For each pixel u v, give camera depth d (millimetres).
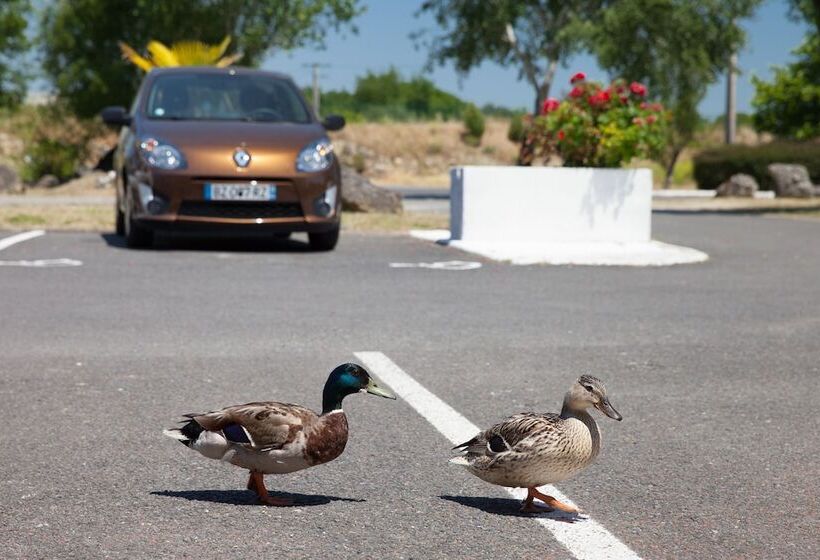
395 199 22562
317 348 8289
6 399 6535
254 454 4395
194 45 36094
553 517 4566
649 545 4238
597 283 12484
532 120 17547
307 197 14391
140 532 4285
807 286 12484
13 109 50844
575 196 16219
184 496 4770
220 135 14469
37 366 7465
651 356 8195
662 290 11945
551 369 7664
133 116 15516
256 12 49125
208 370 7434
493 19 40344
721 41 39344
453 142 75562
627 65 39250
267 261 13789
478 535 4320
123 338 8523
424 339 8750
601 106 16906
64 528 4324
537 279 12742
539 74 42094
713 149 51125
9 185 35094
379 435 5887
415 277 12641
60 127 51688
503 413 6383
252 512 4559
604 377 7426
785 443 5828
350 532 4332
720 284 12555
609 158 16781
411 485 5004
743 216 26188
